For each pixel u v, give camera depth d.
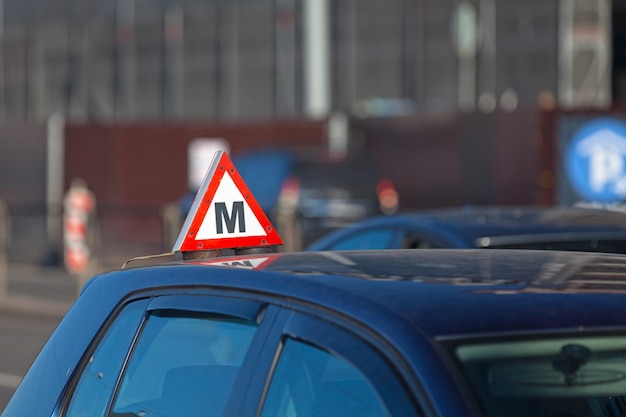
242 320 8.45
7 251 68.12
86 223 53.31
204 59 115.00
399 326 7.26
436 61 106.12
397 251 9.88
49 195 68.25
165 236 59.34
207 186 10.80
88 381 9.76
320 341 7.65
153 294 9.53
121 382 9.40
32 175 68.75
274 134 64.94
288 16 109.81
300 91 108.88
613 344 7.39
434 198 59.91
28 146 69.06
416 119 60.56
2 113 120.44
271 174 57.03
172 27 116.50
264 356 8.07
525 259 9.24
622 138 56.09
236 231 10.95
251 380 8.09
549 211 21.22
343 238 21.88
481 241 18.36
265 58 111.44
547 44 98.50
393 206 56.88
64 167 68.38
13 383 31.48
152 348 9.25
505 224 19.27
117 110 118.94
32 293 51.75
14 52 121.31
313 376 7.63
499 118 58.00
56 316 46.19
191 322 8.97
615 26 96.88
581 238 18.36
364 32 109.88
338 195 56.28
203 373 8.62
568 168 56.56
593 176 56.31
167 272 9.58
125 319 9.71
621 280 8.34
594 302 7.73
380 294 7.74
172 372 8.94
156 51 117.38
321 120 63.94
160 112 117.00
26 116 120.06
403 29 107.75
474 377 6.95
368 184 56.66
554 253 9.73
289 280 8.30
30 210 68.00
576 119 56.50
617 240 18.50
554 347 7.26
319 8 65.06
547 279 8.31
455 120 59.28
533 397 6.98
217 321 8.70
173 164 66.44
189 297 9.12
